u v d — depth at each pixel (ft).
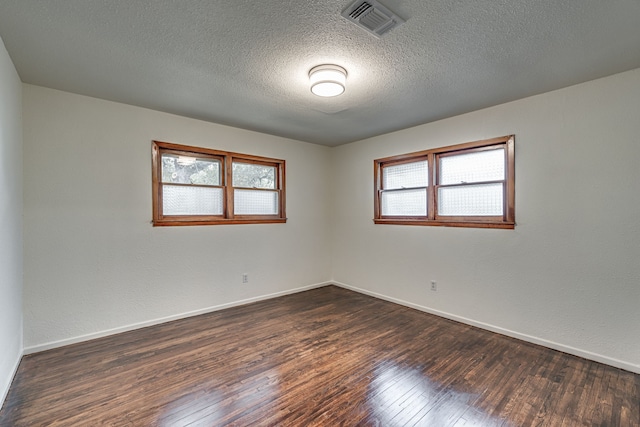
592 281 8.19
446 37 6.19
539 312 9.15
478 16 5.51
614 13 5.41
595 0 5.08
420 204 12.62
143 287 10.48
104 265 9.71
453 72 7.72
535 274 9.24
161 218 10.99
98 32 6.04
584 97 8.28
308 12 5.41
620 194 7.75
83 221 9.34
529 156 9.32
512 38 6.22
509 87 8.64
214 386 6.91
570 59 7.07
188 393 6.65
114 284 9.89
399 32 6.01
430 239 12.07
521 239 9.52
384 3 5.16
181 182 11.61
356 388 6.84
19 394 6.57
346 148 15.83
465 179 11.12
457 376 7.35
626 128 7.64
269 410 6.09
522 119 9.47
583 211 8.33
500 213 10.19
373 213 14.40
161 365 7.86
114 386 6.90
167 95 9.30
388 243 13.75
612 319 7.88
